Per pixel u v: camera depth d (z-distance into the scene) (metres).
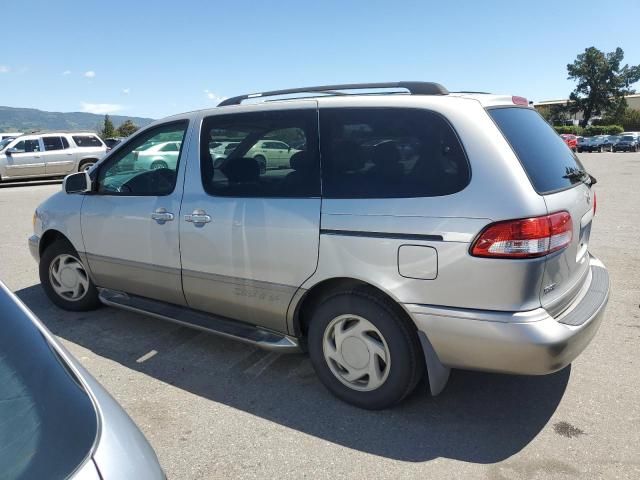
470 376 3.53
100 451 1.31
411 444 2.80
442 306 2.70
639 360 3.73
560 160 3.17
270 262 3.24
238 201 3.37
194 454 2.73
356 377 3.11
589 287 3.22
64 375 1.50
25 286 5.65
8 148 17.77
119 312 4.78
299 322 3.34
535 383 3.43
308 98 3.26
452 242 2.63
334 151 3.06
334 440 2.84
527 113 3.28
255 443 2.82
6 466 1.21
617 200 11.66
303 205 3.10
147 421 3.04
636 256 6.55
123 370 3.68
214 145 3.58
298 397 3.29
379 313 2.92
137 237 3.93
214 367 3.71
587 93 82.00
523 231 2.52
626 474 2.54
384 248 2.81
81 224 4.34
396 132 2.89
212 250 3.49
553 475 2.54
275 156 3.27
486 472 2.57
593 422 2.98
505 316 2.58
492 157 2.64
